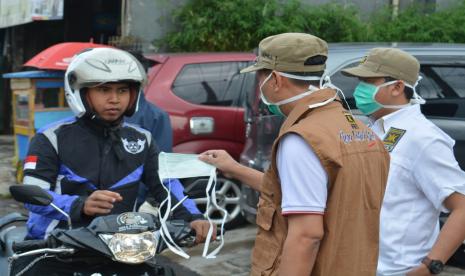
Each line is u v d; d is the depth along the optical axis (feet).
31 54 40.50
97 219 8.21
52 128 9.32
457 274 15.81
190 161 8.84
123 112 9.41
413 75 9.57
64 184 9.21
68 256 8.12
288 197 6.86
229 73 21.86
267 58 7.34
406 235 9.09
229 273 16.85
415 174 9.07
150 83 20.85
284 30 29.66
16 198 8.30
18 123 25.70
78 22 40.60
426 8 35.04
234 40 29.99
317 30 30.96
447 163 8.93
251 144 18.61
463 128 16.29
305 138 6.83
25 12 31.17
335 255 7.05
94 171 9.30
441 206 8.98
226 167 8.89
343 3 35.27
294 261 6.77
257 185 8.74
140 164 9.68
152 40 31.14
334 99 7.45
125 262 7.85
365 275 7.39
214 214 20.67
